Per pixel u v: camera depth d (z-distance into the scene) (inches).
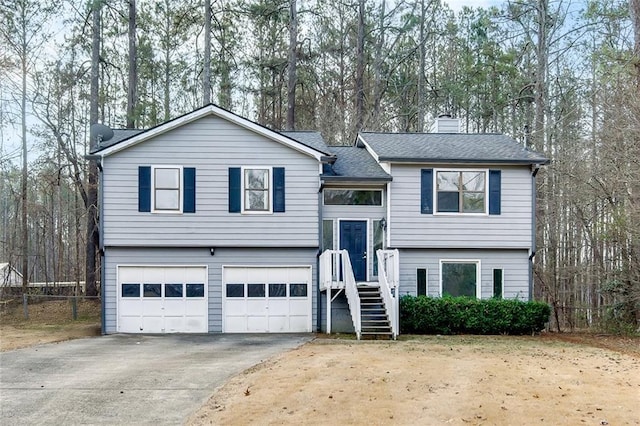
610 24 1121.4
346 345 682.8
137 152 843.4
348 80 1604.3
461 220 876.0
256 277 858.1
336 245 881.5
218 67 1428.4
